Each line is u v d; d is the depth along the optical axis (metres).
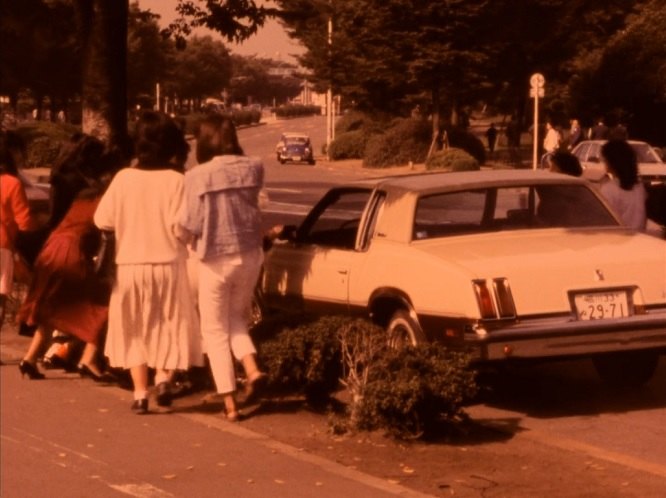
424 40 53.38
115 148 10.66
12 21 20.20
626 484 7.45
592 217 10.68
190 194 8.88
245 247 8.92
